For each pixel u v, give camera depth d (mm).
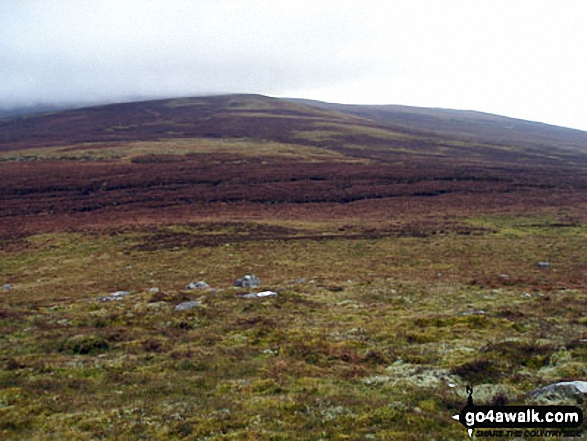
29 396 15266
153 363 19031
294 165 114125
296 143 162750
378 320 24828
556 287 33031
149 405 14281
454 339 20406
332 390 15039
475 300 29547
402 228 66062
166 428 12594
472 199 87312
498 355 17297
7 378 17141
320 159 125688
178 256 50625
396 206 82812
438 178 103500
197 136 172250
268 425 12367
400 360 18141
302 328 23422
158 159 116875
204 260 48375
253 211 79312
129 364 18641
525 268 42281
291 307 28328
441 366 16766
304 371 17109
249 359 19156
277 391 15305
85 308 29688
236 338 22016
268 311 27328
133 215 75375
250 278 36500
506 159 158000
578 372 15141
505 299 29438
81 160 115688
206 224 68250
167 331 23719
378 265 45156
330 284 35969
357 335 22000
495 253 50094
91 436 12273
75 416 13617
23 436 12531
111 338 22391
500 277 37844
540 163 152625
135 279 40969
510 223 68562
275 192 90312
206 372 17656
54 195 85812
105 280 41094
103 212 77125
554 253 49250
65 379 17000
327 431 11766
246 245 55906
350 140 174125
